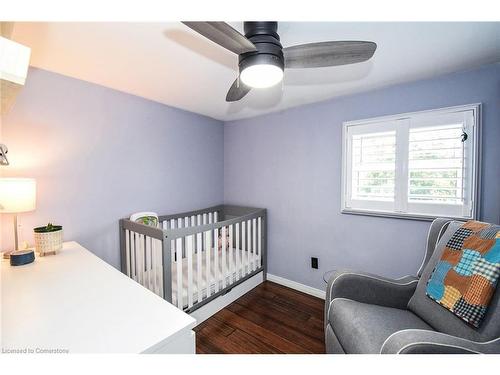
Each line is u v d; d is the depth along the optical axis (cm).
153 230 177
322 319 204
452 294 112
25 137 164
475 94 167
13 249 161
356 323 118
